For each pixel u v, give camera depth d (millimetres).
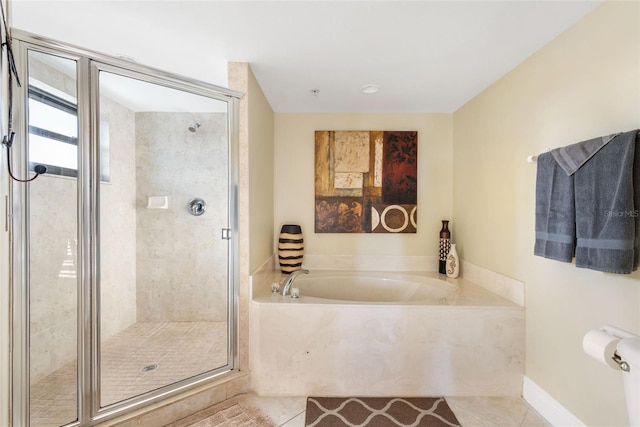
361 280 2496
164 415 1480
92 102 1430
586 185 1177
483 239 2121
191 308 2447
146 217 2441
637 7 1067
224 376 1711
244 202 1786
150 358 1933
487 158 2072
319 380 1714
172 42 1552
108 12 1307
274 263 2645
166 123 2395
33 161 1412
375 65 1771
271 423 1479
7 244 1211
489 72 1849
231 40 1525
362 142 2660
